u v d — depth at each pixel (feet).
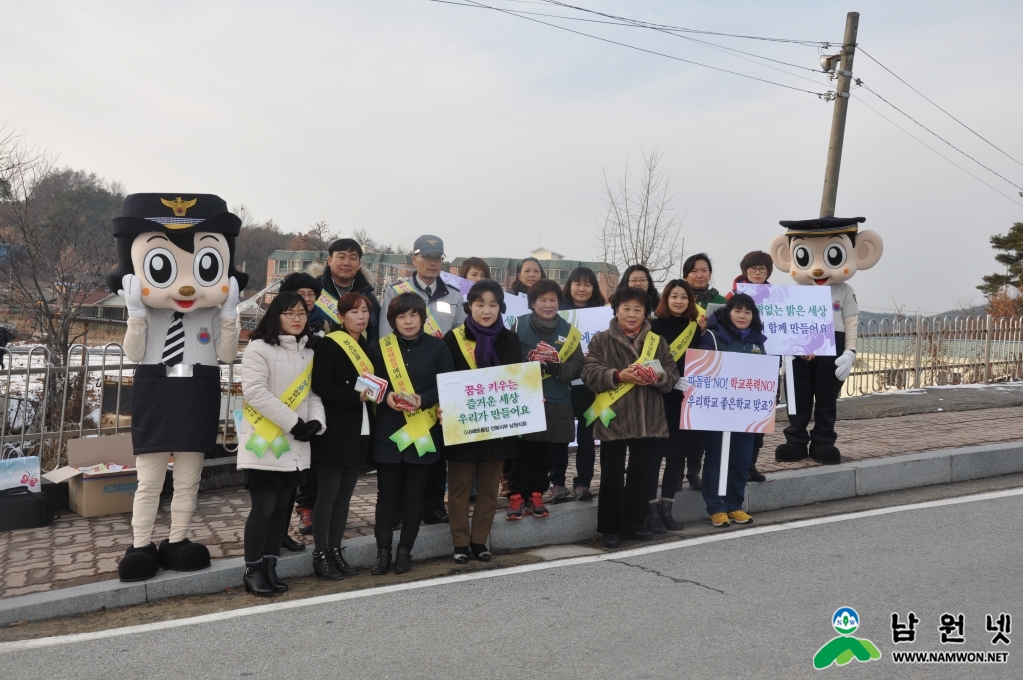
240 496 23.98
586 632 14.46
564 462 22.71
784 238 27.76
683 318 21.45
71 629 14.98
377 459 18.24
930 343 45.73
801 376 26.55
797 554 18.97
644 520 20.58
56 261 43.93
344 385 17.44
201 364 17.24
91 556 18.31
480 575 17.97
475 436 18.31
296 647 13.96
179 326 17.22
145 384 16.93
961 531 20.57
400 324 18.29
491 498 19.19
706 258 24.34
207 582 16.94
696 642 13.93
